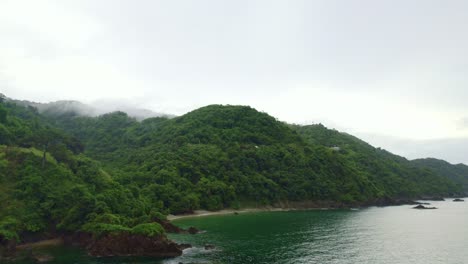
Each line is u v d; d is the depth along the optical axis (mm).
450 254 82188
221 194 181875
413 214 169375
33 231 88938
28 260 73500
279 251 83312
